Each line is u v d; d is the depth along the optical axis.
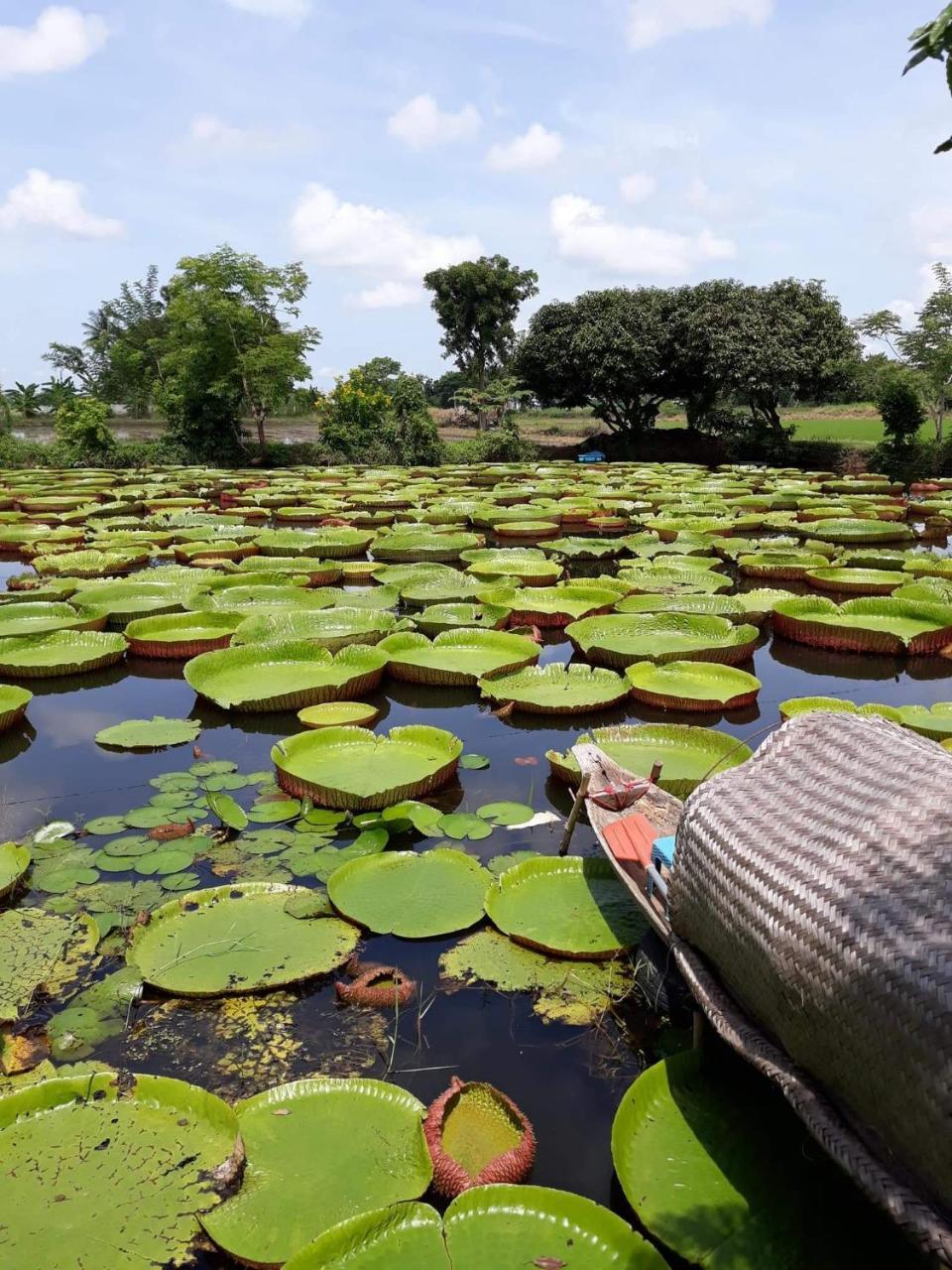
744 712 5.86
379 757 4.79
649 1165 2.28
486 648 6.80
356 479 19.39
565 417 48.78
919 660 7.21
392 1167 2.32
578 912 3.44
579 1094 2.70
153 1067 2.76
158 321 42.09
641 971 3.15
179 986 3.05
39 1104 2.46
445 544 11.39
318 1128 2.44
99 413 24.16
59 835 4.16
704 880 2.49
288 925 3.39
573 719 5.75
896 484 17.95
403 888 3.60
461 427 39.88
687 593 8.62
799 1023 2.11
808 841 2.25
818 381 25.02
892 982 1.87
